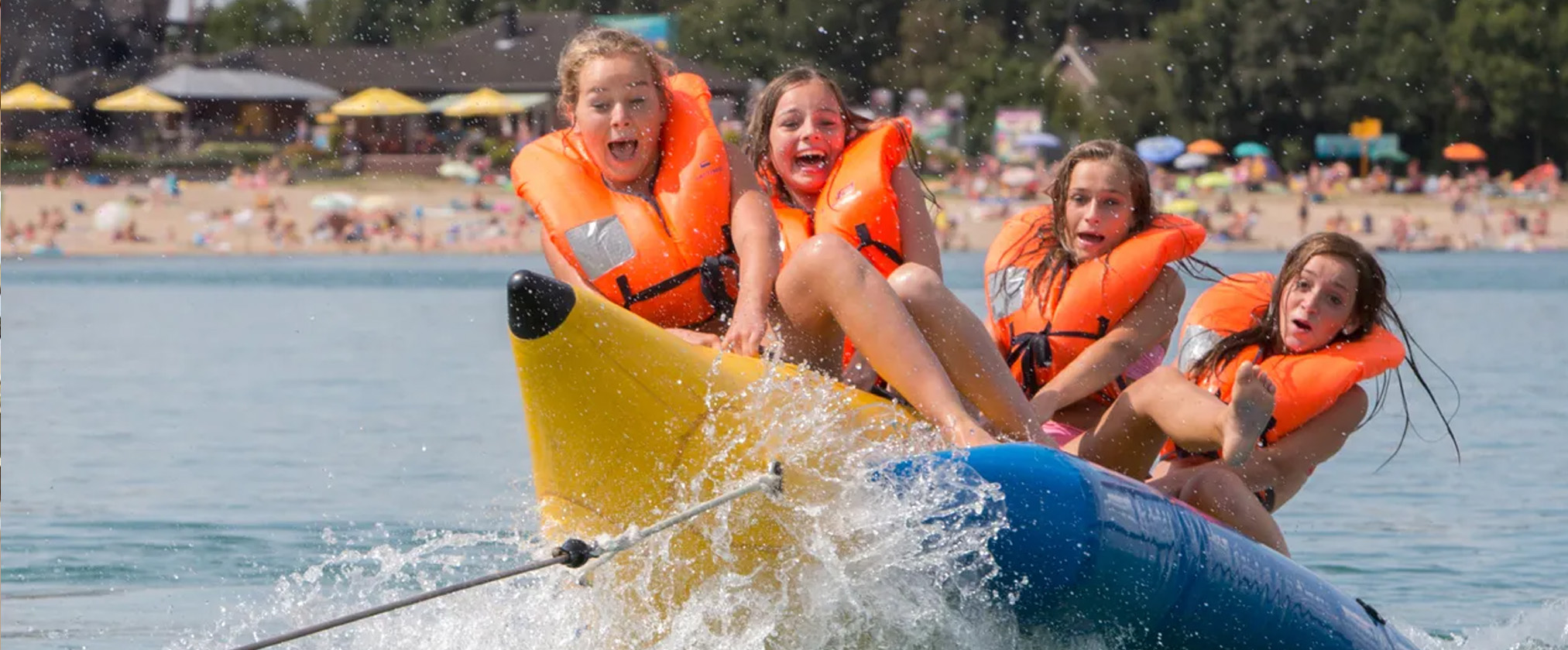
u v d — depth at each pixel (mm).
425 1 92000
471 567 9844
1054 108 78750
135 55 78625
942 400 6988
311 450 15195
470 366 22969
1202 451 8305
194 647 8312
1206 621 7031
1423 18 78875
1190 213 62062
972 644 6777
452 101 75188
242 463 14453
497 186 66875
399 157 71938
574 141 8383
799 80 9133
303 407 18516
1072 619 6750
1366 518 12031
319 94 76438
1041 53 84562
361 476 13703
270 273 45719
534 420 6660
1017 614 6723
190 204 62469
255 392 19938
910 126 9172
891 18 79188
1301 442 8656
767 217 7918
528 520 7641
